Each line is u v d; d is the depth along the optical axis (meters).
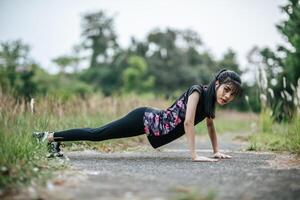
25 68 26.39
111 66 51.34
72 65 45.34
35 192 3.79
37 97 9.98
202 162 5.79
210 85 6.04
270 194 3.87
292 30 15.72
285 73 17.67
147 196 3.67
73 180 4.28
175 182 4.27
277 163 5.75
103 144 8.34
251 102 25.09
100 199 3.58
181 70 46.97
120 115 13.01
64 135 6.08
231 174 4.79
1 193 3.76
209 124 6.31
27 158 5.15
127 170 4.99
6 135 5.26
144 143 9.59
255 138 9.34
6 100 7.92
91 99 13.08
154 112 6.12
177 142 10.43
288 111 10.23
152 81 43.16
